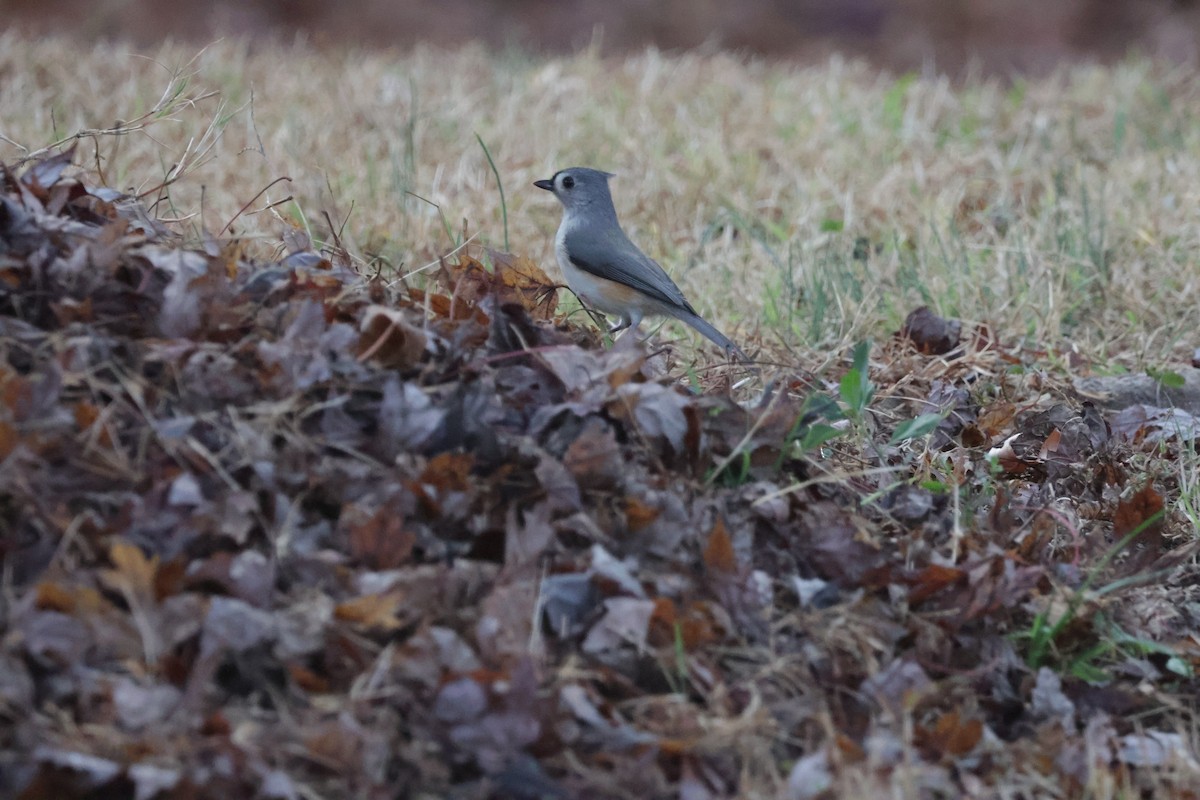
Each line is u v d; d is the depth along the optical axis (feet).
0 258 23.54
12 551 19.71
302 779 18.24
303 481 21.83
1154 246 46.11
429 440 23.12
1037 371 36.99
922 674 22.34
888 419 33.81
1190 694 24.13
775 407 25.82
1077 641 24.54
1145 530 28.27
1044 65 112.98
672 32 117.50
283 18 109.40
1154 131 63.16
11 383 20.97
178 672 18.88
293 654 19.44
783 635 22.61
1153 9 119.85
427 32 111.45
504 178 51.55
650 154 55.83
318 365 23.26
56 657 18.56
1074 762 21.49
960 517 27.27
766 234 49.52
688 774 19.52
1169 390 36.50
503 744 19.10
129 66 62.54
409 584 20.62
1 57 61.00
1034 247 45.42
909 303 42.45
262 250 38.29
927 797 20.07
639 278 36.24
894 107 63.10
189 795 17.40
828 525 24.38
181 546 20.45
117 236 24.63
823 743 20.67
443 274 29.91
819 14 120.67
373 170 49.85
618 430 24.79
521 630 20.44
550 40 113.09
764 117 62.44
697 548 23.24
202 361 22.76
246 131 54.34
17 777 17.20
